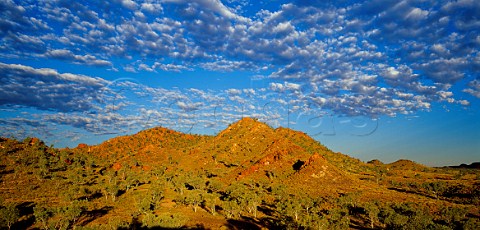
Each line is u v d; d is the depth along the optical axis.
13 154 106.88
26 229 48.22
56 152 129.50
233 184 92.62
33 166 99.25
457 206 77.56
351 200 77.75
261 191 92.69
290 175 121.00
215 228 52.06
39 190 76.12
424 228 50.91
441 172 188.00
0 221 46.53
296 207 61.47
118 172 117.31
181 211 65.81
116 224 46.41
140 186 97.69
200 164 154.75
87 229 42.72
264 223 59.59
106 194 75.94
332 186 106.19
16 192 71.12
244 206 70.00
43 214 49.22
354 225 60.09
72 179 88.62
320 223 49.84
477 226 54.66
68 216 49.53
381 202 80.69
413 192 103.44
